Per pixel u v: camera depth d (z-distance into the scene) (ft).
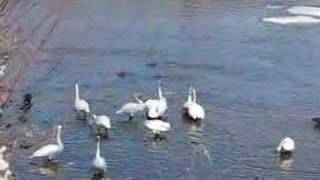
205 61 166.81
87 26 196.13
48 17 203.41
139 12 212.23
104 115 129.18
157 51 174.50
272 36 187.52
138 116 131.64
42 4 216.13
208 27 195.93
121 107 134.82
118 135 124.47
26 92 144.66
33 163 113.50
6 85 147.95
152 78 154.92
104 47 177.27
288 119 132.87
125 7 217.97
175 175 111.04
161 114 130.52
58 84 150.20
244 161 115.85
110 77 155.22
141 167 113.39
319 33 190.08
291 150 117.91
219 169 112.98
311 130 127.85
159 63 165.37
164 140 123.03
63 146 117.19
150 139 123.24
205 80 153.89
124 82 152.35
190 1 224.12
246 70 160.66
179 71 159.53
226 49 176.24
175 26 196.95
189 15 208.64
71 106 137.80
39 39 182.29
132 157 116.78
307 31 191.93
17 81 150.82
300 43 181.47
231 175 111.04
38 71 157.69
